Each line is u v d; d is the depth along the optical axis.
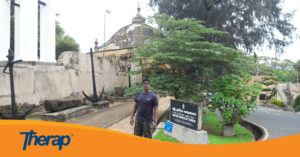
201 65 8.41
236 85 7.38
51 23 9.70
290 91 26.11
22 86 6.92
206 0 15.23
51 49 9.66
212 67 8.83
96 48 22.95
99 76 12.48
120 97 12.96
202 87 8.24
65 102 7.55
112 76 14.29
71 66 9.78
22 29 8.28
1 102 6.06
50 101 6.91
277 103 25.22
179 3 15.68
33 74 7.43
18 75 6.76
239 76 7.30
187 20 8.05
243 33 15.52
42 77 7.89
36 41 8.60
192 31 8.67
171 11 16.03
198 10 15.48
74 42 21.19
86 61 11.09
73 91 9.87
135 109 4.17
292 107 21.03
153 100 3.86
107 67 13.61
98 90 12.25
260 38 15.23
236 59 7.62
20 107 6.76
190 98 8.07
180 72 8.94
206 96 8.19
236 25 16.06
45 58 9.57
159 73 9.23
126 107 10.47
